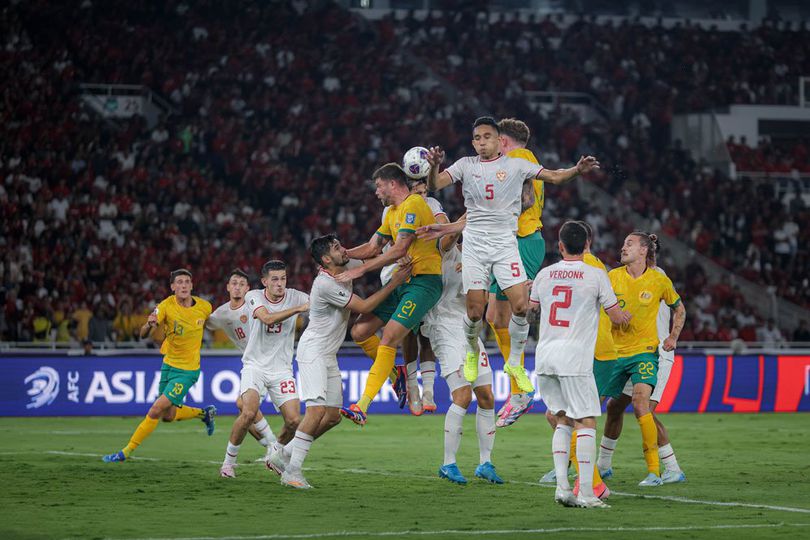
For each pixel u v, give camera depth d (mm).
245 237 32562
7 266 28625
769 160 41312
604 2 48531
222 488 11914
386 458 15656
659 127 43125
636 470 14227
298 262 31828
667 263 35094
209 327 15047
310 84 40500
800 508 10625
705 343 28812
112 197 32812
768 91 44875
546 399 10641
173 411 15664
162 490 11703
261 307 13008
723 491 12000
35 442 17828
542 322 10539
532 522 9539
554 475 12773
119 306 27266
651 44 46156
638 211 37750
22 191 31781
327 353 12195
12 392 23078
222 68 40344
